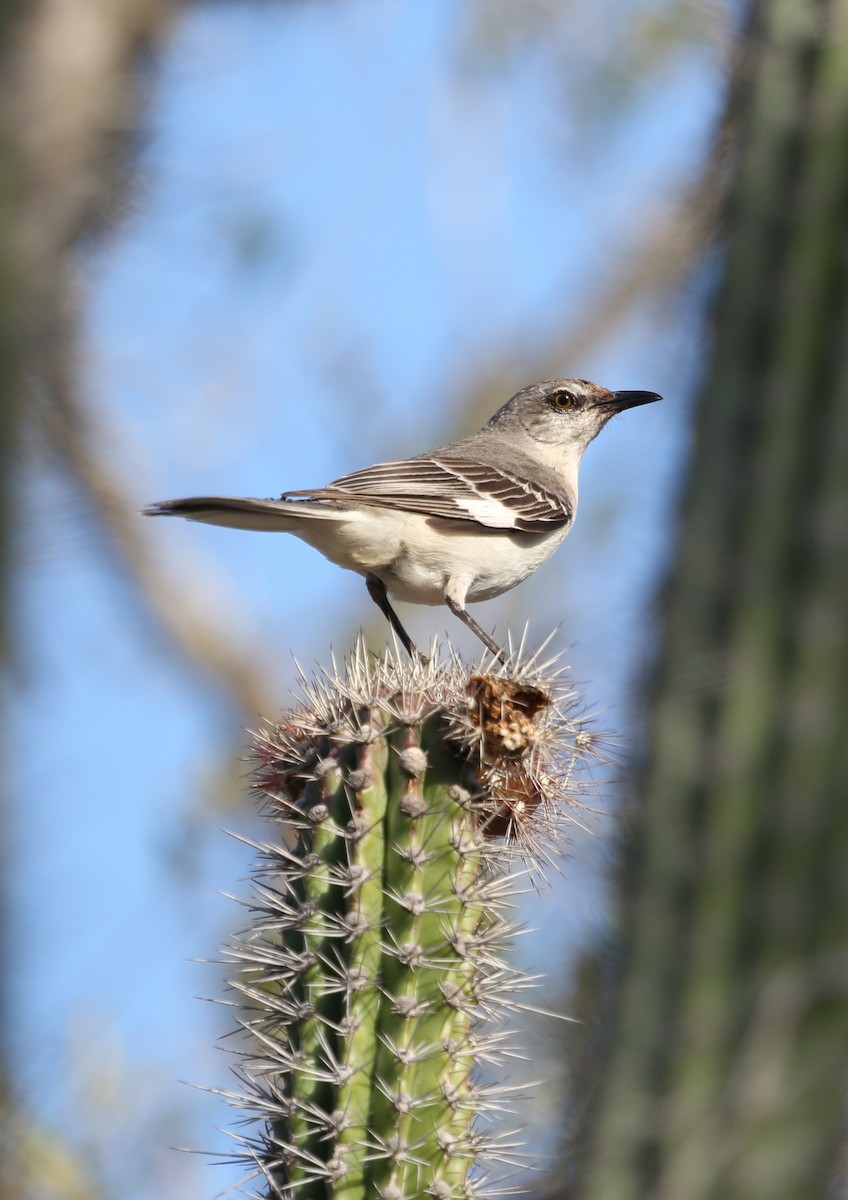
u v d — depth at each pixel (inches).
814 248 235.1
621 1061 213.5
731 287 239.1
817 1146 205.8
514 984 257.8
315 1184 243.8
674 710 224.1
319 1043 250.2
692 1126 207.0
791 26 247.9
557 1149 226.4
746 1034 209.5
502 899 266.8
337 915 255.6
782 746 218.8
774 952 211.9
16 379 213.6
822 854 214.5
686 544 231.0
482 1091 248.4
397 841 255.6
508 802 268.2
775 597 224.2
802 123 241.1
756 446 230.4
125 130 232.5
